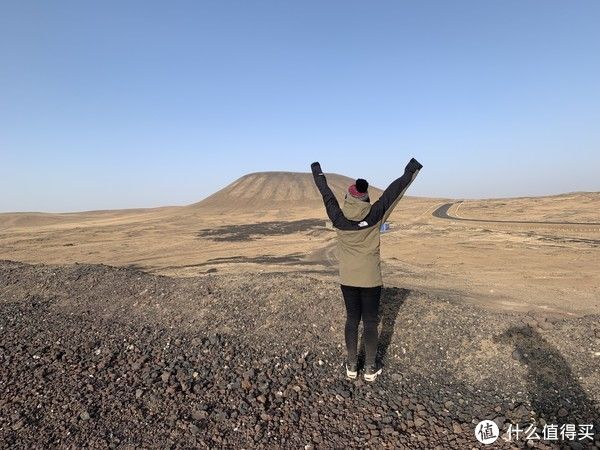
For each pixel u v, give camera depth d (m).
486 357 5.10
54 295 8.31
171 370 5.11
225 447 3.82
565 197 64.19
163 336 6.21
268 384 4.79
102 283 8.66
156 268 25.05
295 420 4.19
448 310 6.03
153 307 7.28
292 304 6.62
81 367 5.27
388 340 5.56
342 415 4.28
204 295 7.41
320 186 4.93
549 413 4.23
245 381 4.82
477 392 4.63
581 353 5.02
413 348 5.39
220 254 30.64
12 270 10.10
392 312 6.06
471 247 27.44
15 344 6.05
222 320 6.50
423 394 4.64
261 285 7.47
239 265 23.81
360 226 4.51
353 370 4.86
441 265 21.11
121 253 33.00
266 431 4.02
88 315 7.26
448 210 61.34
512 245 27.39
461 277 17.52
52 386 4.82
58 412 4.33
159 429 4.05
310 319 6.20
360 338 5.62
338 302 6.48
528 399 4.45
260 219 65.44
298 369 5.11
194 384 4.83
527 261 21.50
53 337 6.31
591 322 5.64
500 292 14.11
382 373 5.01
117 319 7.02
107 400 4.52
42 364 5.38
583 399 4.38
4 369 5.24
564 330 5.45
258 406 4.40
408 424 4.15
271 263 24.39
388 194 4.56
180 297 7.48
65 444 3.86
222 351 5.62
